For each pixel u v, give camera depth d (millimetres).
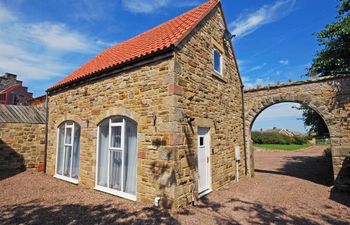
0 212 5547
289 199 7387
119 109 7293
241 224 5168
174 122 5887
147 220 5117
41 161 12672
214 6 8773
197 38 7441
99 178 7965
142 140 6543
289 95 10305
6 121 11586
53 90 10805
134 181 6863
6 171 11211
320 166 15719
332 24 10984
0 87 23594
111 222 4984
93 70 9031
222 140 8914
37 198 6785
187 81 6648
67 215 5387
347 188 8492
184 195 6094
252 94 11336
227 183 9125
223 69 9398
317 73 12484
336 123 9070
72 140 9414
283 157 22328
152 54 6395
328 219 5648
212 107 8188
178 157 5941
